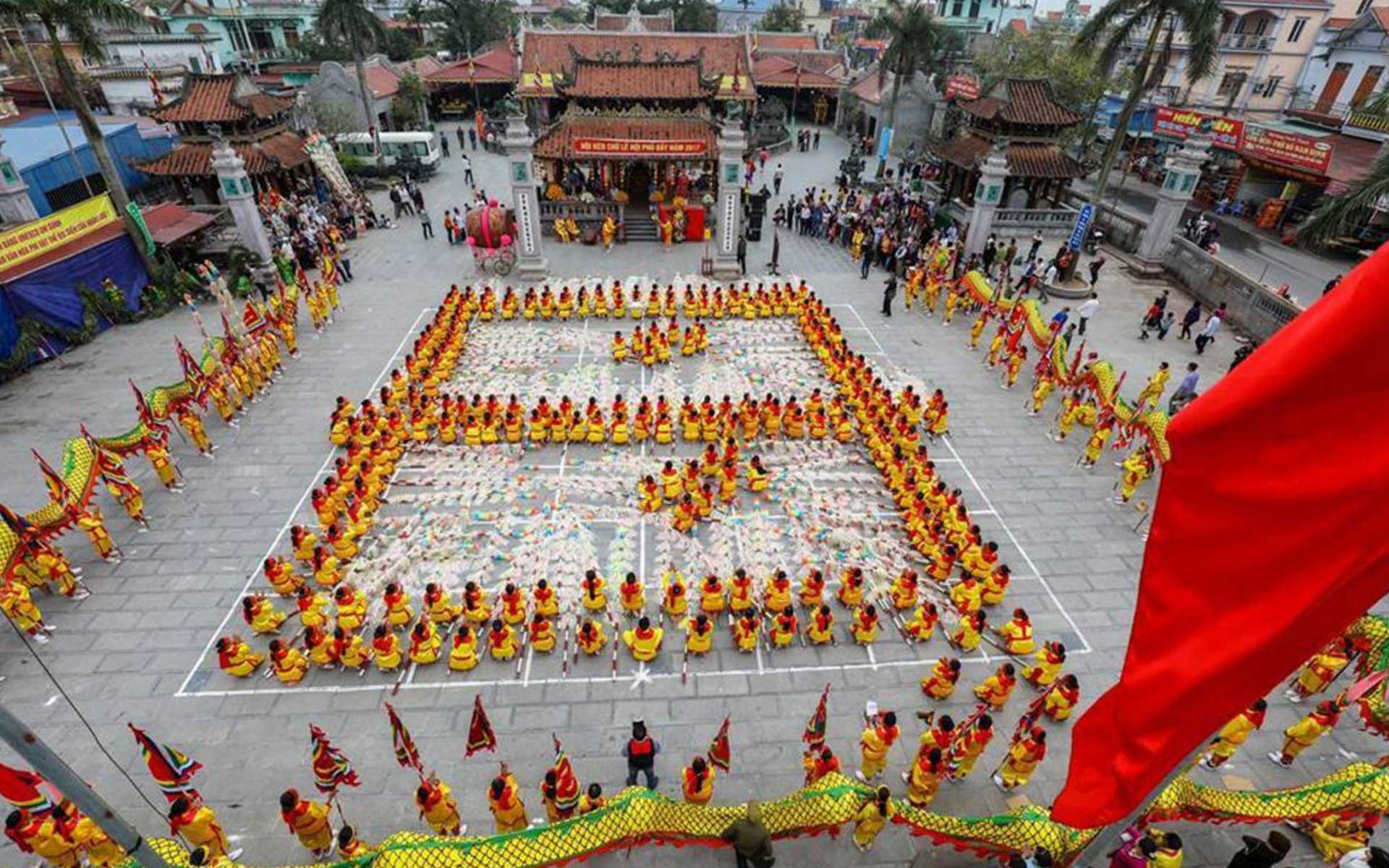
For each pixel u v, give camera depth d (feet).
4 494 68.39
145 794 43.88
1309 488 18.83
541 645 52.70
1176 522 21.81
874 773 45.55
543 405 75.97
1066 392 83.61
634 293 114.73
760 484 69.56
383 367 92.32
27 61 175.22
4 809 43.01
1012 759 44.11
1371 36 164.14
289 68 245.45
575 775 45.50
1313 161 136.87
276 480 71.00
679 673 52.31
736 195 115.24
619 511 67.82
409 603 54.85
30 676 50.72
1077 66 166.09
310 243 123.75
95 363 92.32
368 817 42.98
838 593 59.00
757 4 472.03
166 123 138.82
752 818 37.70
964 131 162.50
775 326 104.94
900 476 69.67
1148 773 23.31
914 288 110.32
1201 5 115.03
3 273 88.74
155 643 53.57
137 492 63.93
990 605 58.59
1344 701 45.34
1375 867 38.45
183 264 115.44
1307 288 122.83
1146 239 127.85
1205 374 94.32
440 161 200.85
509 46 246.27
